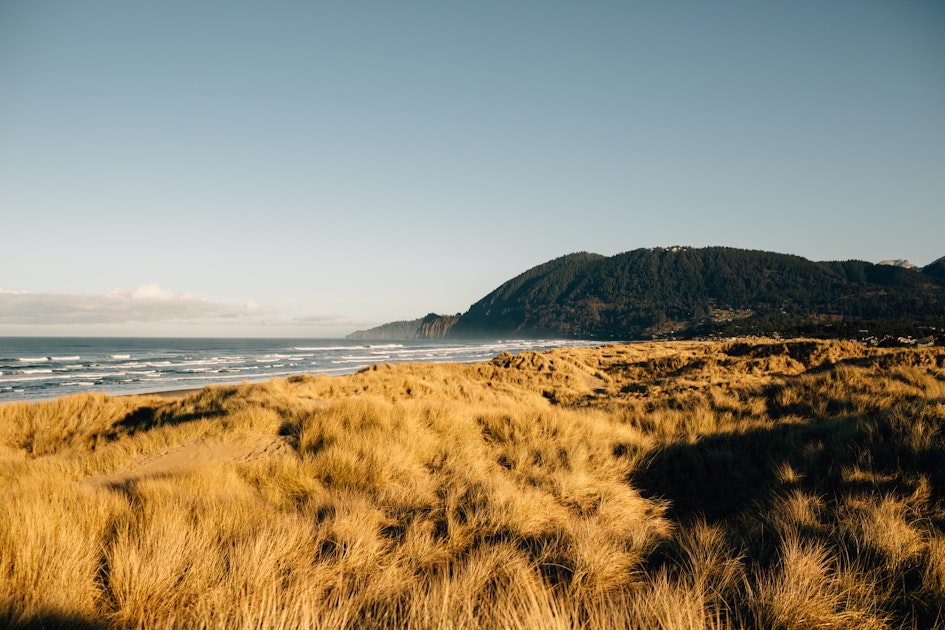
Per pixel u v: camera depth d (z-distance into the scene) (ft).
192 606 9.76
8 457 32.53
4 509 12.93
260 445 27.37
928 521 13.03
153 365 206.80
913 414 21.74
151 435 29.68
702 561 11.11
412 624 8.31
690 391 51.37
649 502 19.12
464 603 8.97
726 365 74.54
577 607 9.02
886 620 8.84
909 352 56.54
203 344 631.56
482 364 87.97
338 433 27.53
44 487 16.88
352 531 13.33
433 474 21.95
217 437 28.50
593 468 22.41
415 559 12.25
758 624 8.61
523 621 8.20
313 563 11.68
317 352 345.92
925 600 9.41
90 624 8.85
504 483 18.72
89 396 45.21
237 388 50.08
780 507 14.99
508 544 12.67
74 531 11.91
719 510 18.08
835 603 9.10
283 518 14.57
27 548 10.57
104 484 20.03
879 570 10.23
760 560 11.45
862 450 19.30
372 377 65.31
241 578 10.25
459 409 36.29
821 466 19.30
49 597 9.19
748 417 32.94
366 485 20.31
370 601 9.68
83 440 37.55
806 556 10.53
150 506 14.23
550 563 11.91
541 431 30.45
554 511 16.97
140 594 9.64
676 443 24.71
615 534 14.32
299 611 8.73
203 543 11.89
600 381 81.35
